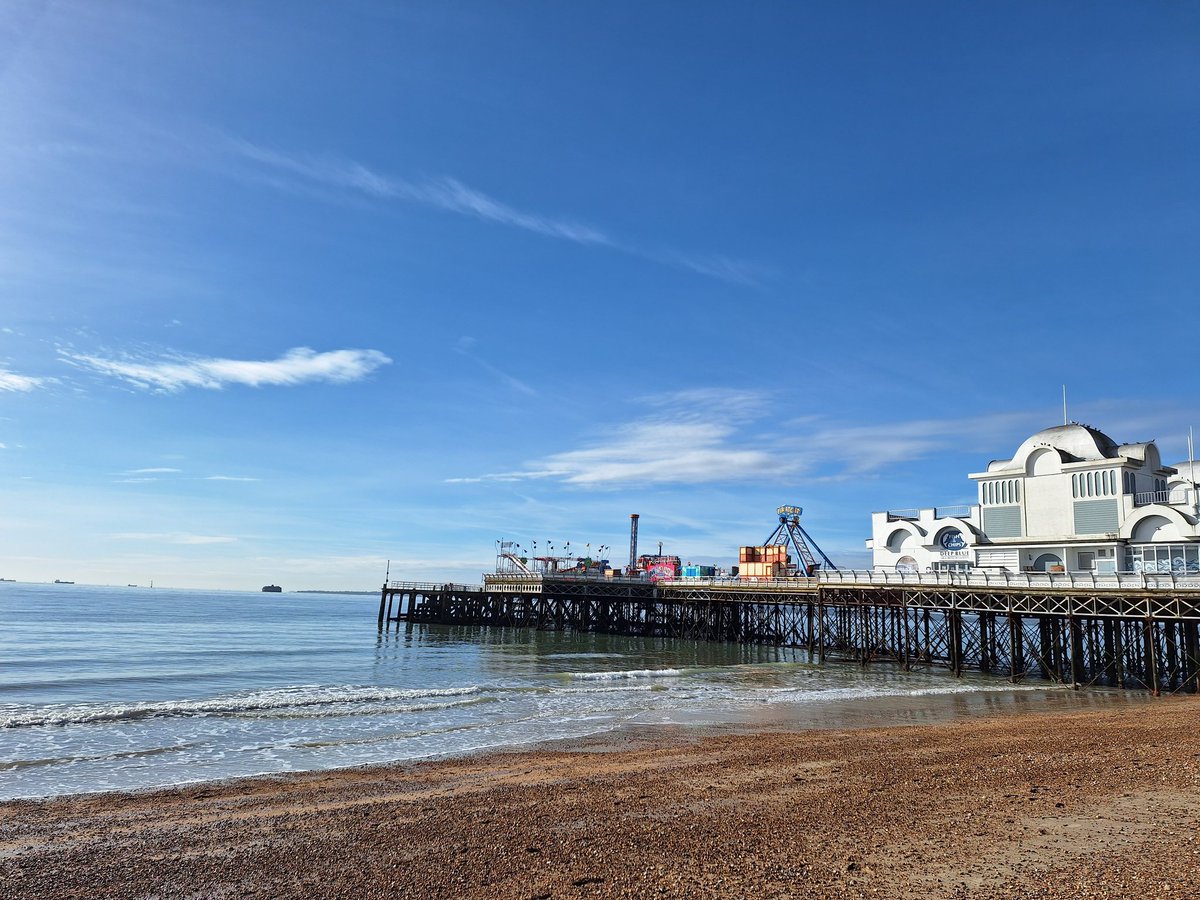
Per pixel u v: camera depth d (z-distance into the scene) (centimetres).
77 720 2722
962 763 1917
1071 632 3766
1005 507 5181
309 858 1254
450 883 1120
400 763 2094
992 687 3816
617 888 1066
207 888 1134
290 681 4084
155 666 4747
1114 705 3139
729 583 6325
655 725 2720
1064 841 1205
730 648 6284
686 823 1394
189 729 2617
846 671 4531
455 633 7769
